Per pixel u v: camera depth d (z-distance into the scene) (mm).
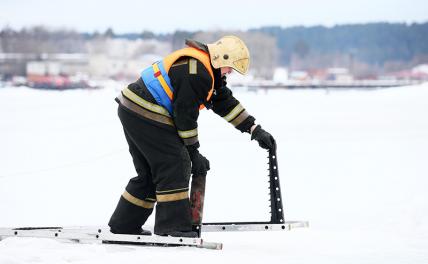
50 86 164875
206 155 29391
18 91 98875
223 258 11531
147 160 12734
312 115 53719
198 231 12836
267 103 70625
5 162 28438
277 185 12984
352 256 12062
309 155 29375
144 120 12586
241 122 13266
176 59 12492
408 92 65750
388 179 22125
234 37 12750
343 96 79375
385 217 16219
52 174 24281
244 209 17953
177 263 11031
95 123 47062
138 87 12695
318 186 21203
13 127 45094
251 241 13656
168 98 12570
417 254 12273
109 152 31250
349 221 15906
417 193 19219
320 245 13172
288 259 11727
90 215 17141
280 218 12984
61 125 46156
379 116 50906
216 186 21531
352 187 20797
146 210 13133
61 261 11078
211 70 12539
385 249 12742
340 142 34594
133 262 11016
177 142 12617
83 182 22438
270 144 12961
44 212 17531
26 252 11578
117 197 19797
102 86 152375
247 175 23750
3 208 18047
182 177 12586
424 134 37969
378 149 31062
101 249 11961
